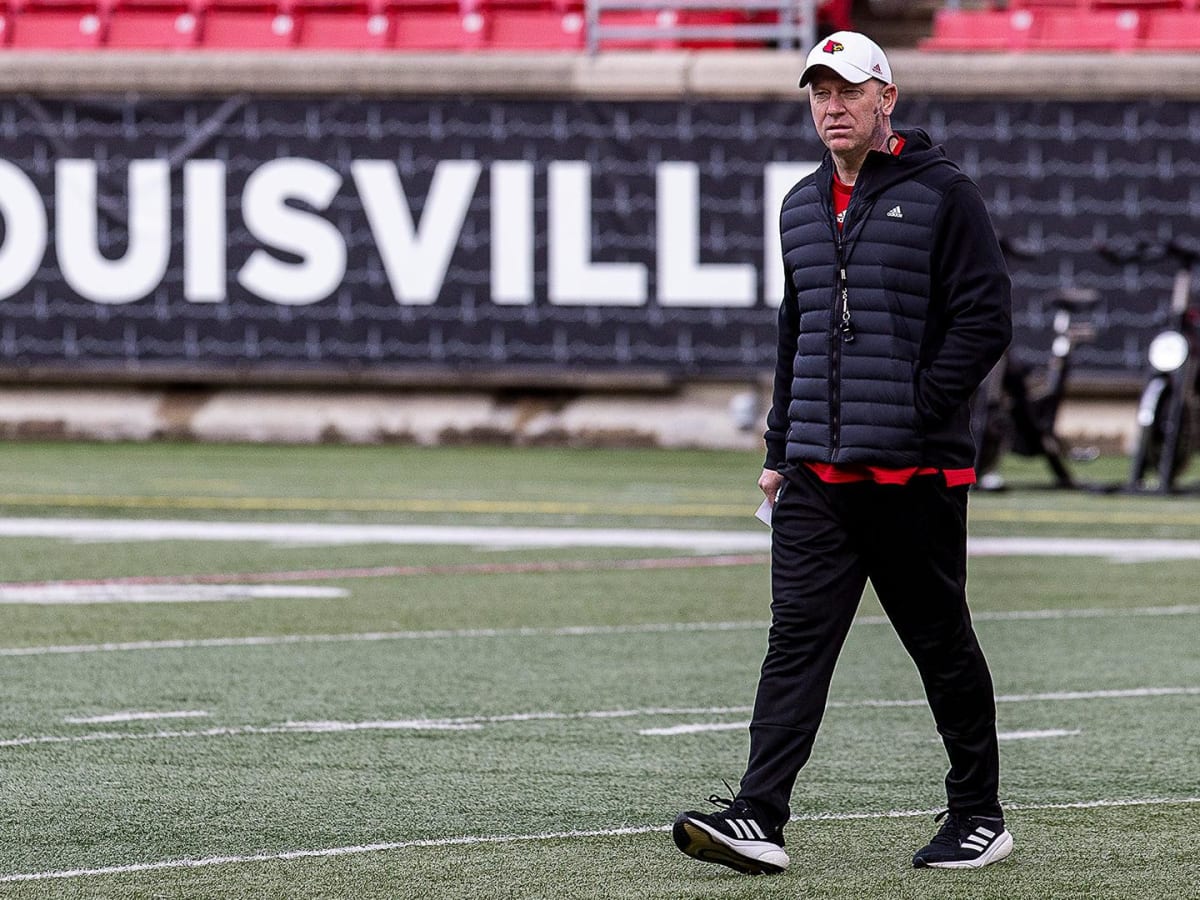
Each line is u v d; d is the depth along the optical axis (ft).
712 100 219.61
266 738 72.49
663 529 146.61
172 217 223.92
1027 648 95.61
